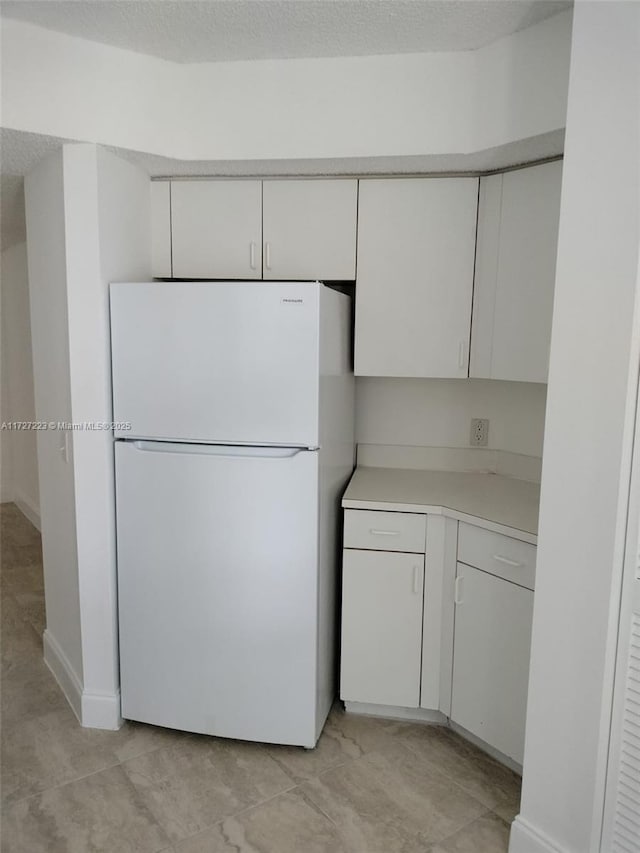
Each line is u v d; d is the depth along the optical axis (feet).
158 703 7.57
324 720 7.84
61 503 8.01
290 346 6.64
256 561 7.02
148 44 6.72
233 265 8.14
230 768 7.13
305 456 6.76
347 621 7.80
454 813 6.52
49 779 6.91
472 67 6.66
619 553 4.99
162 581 7.30
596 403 5.02
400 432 9.52
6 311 15.61
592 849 5.39
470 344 7.88
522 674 6.68
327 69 7.00
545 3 5.74
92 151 6.81
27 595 11.54
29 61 6.36
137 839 6.12
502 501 7.58
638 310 4.72
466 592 7.22
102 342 7.09
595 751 5.26
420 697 7.78
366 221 7.86
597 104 4.87
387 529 7.55
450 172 7.64
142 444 7.20
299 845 6.08
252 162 7.38
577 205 5.06
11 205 9.55
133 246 7.74
